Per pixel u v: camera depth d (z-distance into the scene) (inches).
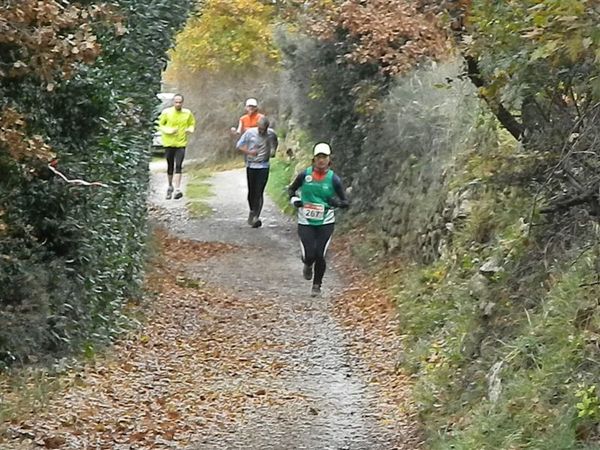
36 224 531.2
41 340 515.5
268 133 1127.0
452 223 661.9
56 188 522.9
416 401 476.4
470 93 733.3
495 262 496.7
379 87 967.0
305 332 672.4
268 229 1127.6
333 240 1019.9
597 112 363.9
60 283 536.4
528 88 394.0
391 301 712.4
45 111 507.8
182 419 468.4
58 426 439.2
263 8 1558.8
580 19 269.3
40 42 370.0
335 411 486.9
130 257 687.7
